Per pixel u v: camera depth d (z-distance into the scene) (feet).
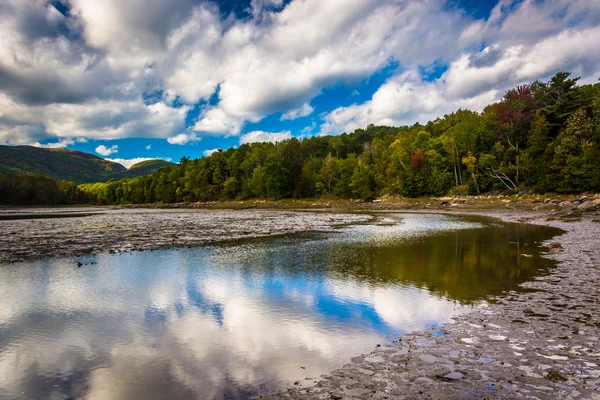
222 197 492.54
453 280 44.47
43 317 32.30
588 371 20.21
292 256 63.77
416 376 20.20
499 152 256.32
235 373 21.42
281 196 417.90
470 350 23.76
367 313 32.63
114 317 32.27
